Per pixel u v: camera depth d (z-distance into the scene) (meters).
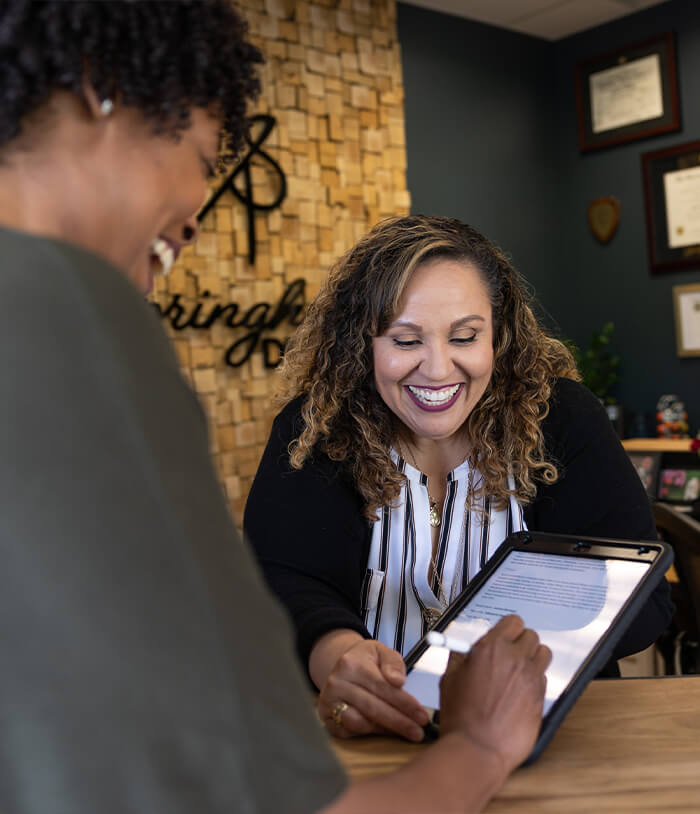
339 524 1.30
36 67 0.50
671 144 3.98
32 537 0.41
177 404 0.47
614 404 4.06
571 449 1.32
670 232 3.99
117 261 0.58
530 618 0.87
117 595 0.41
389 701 0.83
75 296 0.44
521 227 4.29
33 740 0.40
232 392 3.18
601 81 4.20
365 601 1.33
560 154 4.42
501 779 0.63
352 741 0.84
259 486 1.36
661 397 4.11
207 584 0.44
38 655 0.40
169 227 0.64
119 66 0.53
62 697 0.40
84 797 0.40
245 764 0.43
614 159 4.21
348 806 0.50
